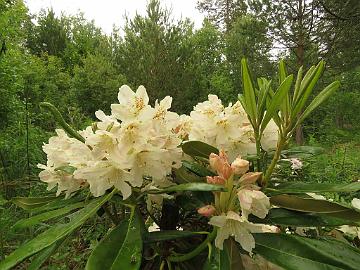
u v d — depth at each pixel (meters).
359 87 5.25
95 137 0.31
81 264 0.75
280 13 3.60
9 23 1.74
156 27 3.65
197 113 0.38
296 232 0.45
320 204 0.32
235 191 0.30
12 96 1.58
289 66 3.78
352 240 0.48
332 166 1.79
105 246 0.28
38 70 2.91
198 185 0.29
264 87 0.34
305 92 0.32
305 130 4.74
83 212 0.30
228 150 0.38
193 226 0.37
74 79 4.21
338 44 3.48
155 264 0.34
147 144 0.31
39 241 0.28
